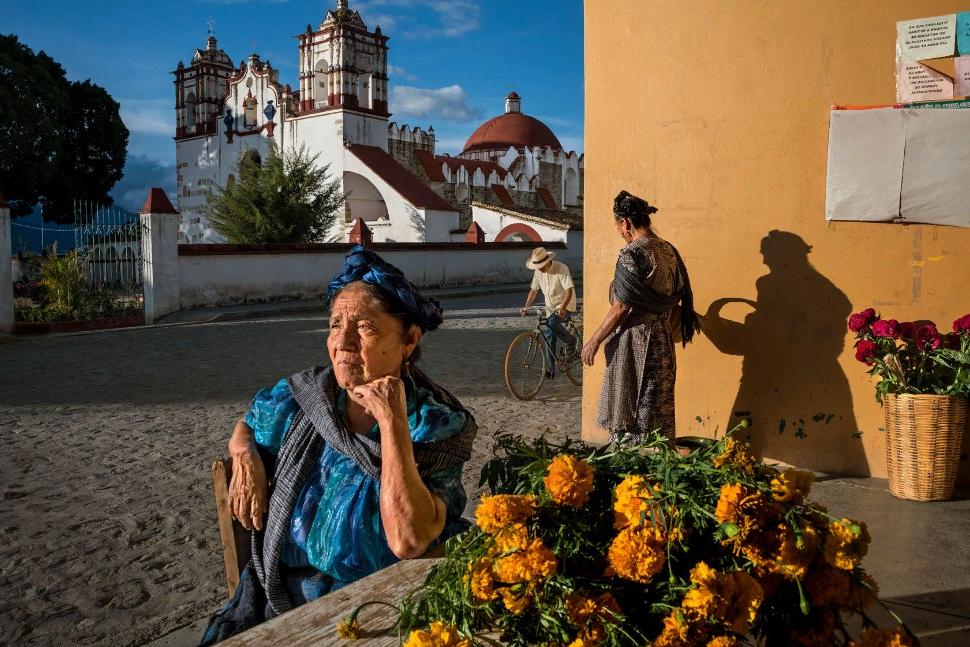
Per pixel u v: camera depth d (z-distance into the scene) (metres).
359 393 1.69
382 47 35.59
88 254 17.59
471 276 27.59
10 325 14.66
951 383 3.97
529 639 1.29
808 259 4.57
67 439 6.37
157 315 17.25
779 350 4.70
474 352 11.13
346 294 1.77
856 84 4.34
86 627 3.24
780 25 4.54
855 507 3.95
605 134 5.27
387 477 1.65
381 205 36.06
